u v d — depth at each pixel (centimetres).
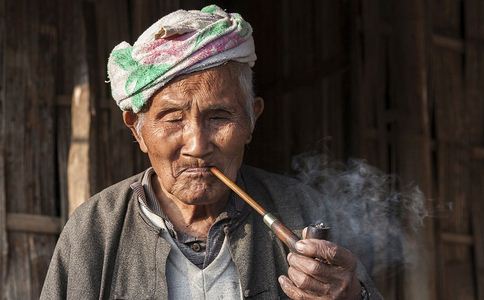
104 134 366
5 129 360
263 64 484
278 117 474
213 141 214
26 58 365
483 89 457
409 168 427
